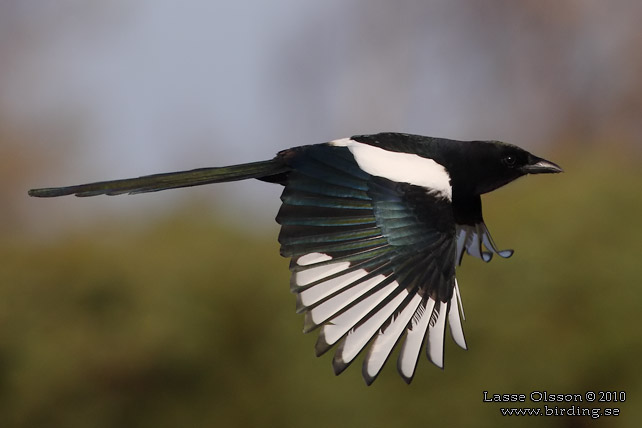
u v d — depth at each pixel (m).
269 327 13.84
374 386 13.03
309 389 13.40
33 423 13.91
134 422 13.81
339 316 7.30
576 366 12.77
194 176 8.22
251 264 14.24
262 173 8.07
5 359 13.98
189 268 14.24
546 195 13.72
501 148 8.52
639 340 12.77
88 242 14.66
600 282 12.96
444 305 7.45
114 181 8.19
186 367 13.86
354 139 8.27
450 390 12.82
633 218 13.26
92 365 13.91
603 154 14.47
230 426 13.69
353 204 7.77
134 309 14.09
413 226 7.72
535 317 12.92
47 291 14.25
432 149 8.42
